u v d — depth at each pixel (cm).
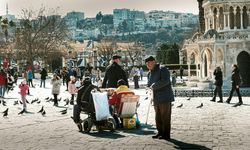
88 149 1577
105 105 2006
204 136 1825
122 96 2102
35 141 1764
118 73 2280
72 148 1602
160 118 1789
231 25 6334
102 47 15138
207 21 6750
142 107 3228
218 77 3566
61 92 5350
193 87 5809
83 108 2036
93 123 2008
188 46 6700
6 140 1795
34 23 10231
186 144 1644
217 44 5812
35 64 12550
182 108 3072
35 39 10125
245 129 2009
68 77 5569
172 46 12256
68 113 2864
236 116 2544
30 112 2950
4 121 2452
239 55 6047
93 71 7575
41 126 2219
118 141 1739
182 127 2105
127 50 16350
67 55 12506
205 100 3769
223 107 3122
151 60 1805
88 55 13450
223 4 6331
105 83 2311
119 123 2138
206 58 6181
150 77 1819
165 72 1766
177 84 6550
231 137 1789
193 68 10038
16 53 10688
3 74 4597
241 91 4688
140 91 5438
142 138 1806
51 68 12394
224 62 5834
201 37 6038
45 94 4988
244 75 6066
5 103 3556
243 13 6306
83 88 2047
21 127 2188
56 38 10594
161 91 1766
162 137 1778
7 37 12156
